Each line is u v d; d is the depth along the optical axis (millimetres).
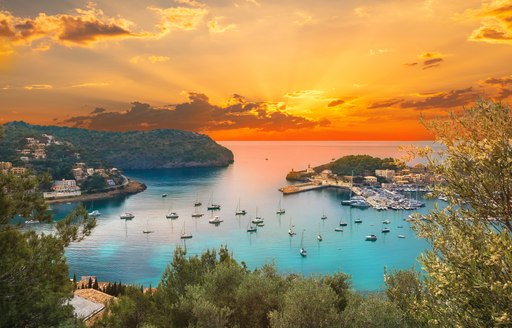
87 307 35906
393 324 15156
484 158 10289
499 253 9461
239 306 24094
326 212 170000
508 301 9164
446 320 10906
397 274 17438
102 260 101125
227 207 186250
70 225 16781
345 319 17375
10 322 13664
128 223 149500
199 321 21297
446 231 11227
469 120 11125
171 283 27906
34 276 14680
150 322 23000
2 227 14867
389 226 141375
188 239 126188
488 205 10812
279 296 24172
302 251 108500
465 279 9898
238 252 112375
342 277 23516
